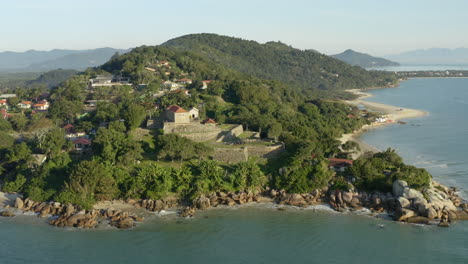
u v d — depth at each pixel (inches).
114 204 4785.9
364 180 4982.8
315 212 4591.5
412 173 4906.5
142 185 4859.7
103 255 3676.2
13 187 5241.1
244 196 4955.7
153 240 3961.6
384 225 4210.1
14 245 3890.3
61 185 5019.7
